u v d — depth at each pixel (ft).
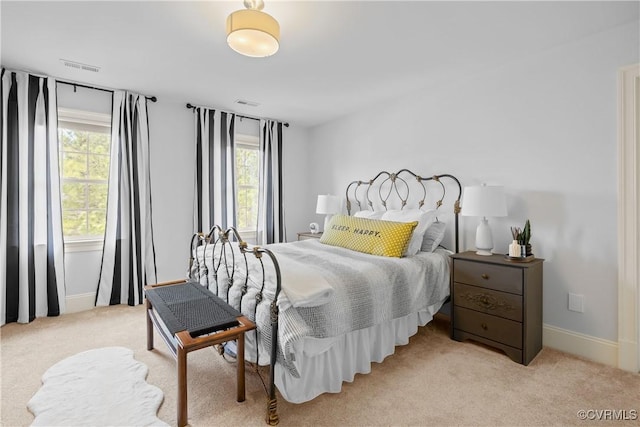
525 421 5.41
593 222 7.46
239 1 6.18
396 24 6.97
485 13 6.55
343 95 11.59
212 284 8.23
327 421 5.41
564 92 7.86
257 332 5.95
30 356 7.55
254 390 6.29
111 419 5.39
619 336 7.08
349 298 6.41
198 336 5.50
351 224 10.34
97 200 11.38
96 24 6.99
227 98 12.01
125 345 8.16
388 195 12.37
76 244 10.70
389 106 12.23
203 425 5.31
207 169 13.12
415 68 9.25
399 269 7.69
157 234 12.28
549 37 7.52
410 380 6.64
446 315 10.33
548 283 8.16
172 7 6.38
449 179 10.34
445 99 10.41
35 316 9.84
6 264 9.41
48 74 9.78
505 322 7.52
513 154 8.82
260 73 9.65
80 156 11.02
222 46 7.98
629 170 6.90
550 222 8.12
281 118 14.74
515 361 7.36
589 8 6.36
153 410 5.63
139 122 11.52
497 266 7.63
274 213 15.15
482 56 8.47
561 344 7.94
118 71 9.55
